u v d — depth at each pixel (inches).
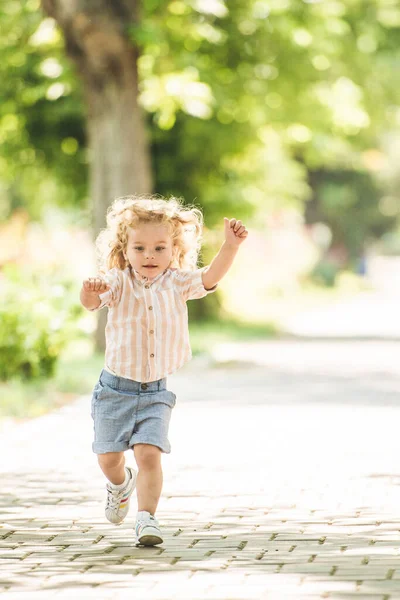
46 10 1067.3
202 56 1254.3
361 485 446.3
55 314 837.8
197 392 818.8
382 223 3585.1
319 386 857.5
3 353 818.8
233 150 1445.6
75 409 707.4
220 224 1577.3
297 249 2465.6
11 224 1391.5
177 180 1530.5
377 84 1504.7
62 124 1414.9
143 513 337.4
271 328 1569.9
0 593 285.0
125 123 1115.3
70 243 1523.1
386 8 1456.7
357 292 2849.4
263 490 436.8
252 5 1238.9
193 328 1526.8
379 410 703.1
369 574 300.5
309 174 3368.6
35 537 355.9
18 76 1302.9
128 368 344.8
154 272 344.8
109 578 300.2
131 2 1065.5
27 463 507.8
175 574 303.9
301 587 287.3
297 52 1293.1
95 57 1090.1
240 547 338.3
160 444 341.7
